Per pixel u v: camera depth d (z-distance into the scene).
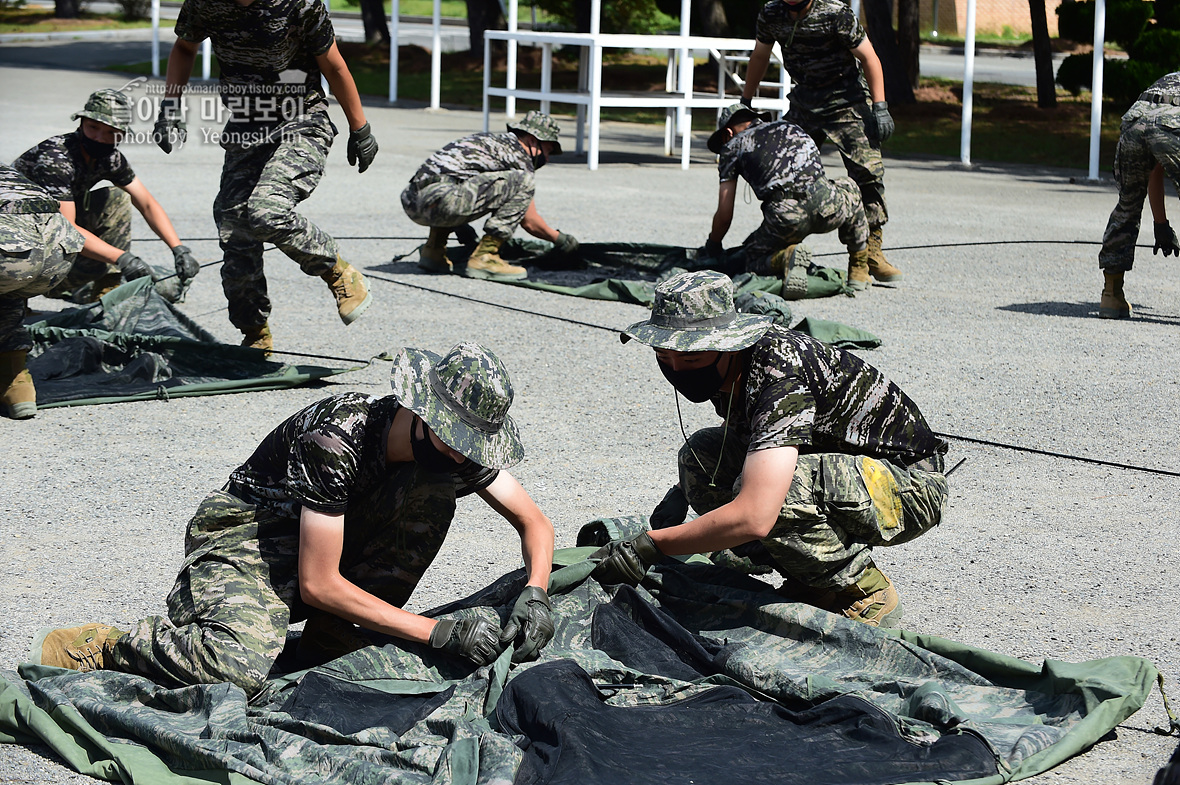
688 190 15.82
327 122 6.47
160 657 3.09
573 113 27.48
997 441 5.75
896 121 24.83
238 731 2.81
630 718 2.98
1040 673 3.15
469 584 4.04
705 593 3.64
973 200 15.38
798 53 9.34
